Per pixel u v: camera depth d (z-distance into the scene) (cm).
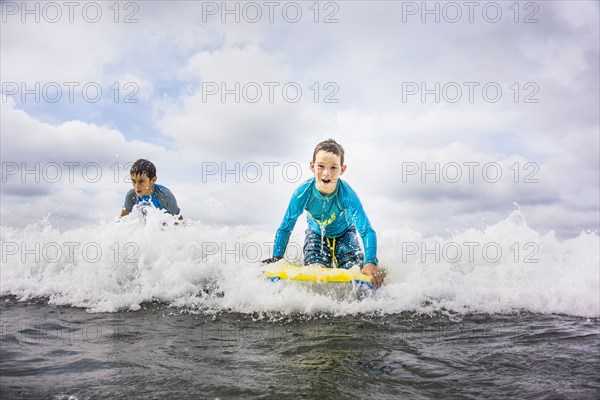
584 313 339
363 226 439
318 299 363
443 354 236
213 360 225
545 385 190
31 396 175
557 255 521
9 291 398
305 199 454
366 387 188
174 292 395
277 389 185
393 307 354
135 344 254
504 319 322
